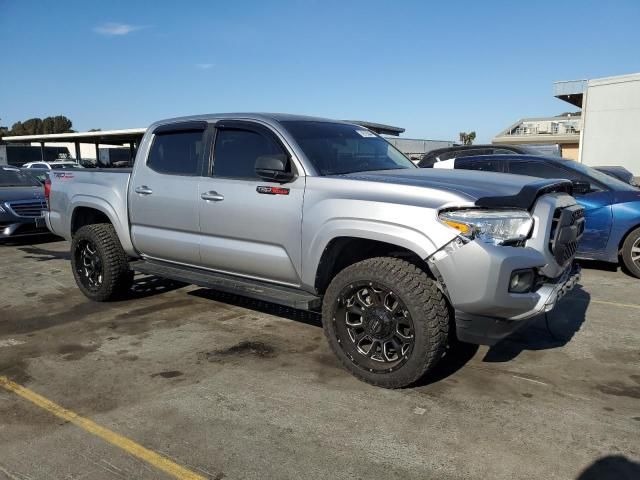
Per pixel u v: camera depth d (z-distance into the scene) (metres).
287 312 5.49
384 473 2.77
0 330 4.99
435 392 3.67
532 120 57.38
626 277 7.14
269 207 4.16
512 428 3.19
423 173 4.16
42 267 7.86
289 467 2.82
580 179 7.52
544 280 3.61
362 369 3.76
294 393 3.66
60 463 2.87
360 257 4.12
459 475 2.74
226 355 4.35
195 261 4.88
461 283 3.31
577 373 3.98
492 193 3.48
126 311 5.55
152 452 2.96
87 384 3.82
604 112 26.45
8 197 9.60
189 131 4.94
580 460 2.86
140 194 5.20
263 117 4.46
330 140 4.48
